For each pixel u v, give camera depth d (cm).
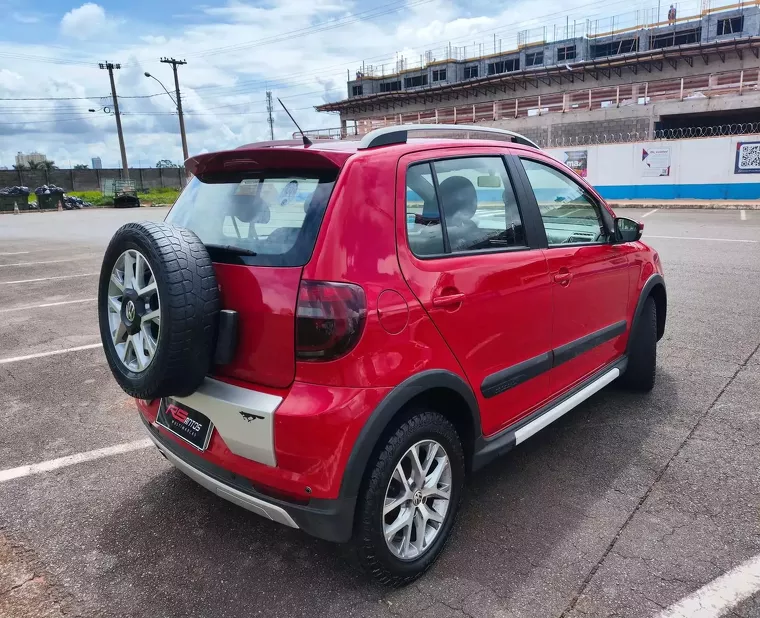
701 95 3469
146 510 312
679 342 562
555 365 328
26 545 283
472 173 285
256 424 223
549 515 297
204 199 280
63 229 2197
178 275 221
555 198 335
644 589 243
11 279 1038
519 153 322
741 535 277
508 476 336
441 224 262
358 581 254
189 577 258
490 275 274
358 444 219
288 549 278
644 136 3544
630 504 305
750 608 231
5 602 244
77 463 364
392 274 233
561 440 378
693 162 2350
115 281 254
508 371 290
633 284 405
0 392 484
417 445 243
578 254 340
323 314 215
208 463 249
